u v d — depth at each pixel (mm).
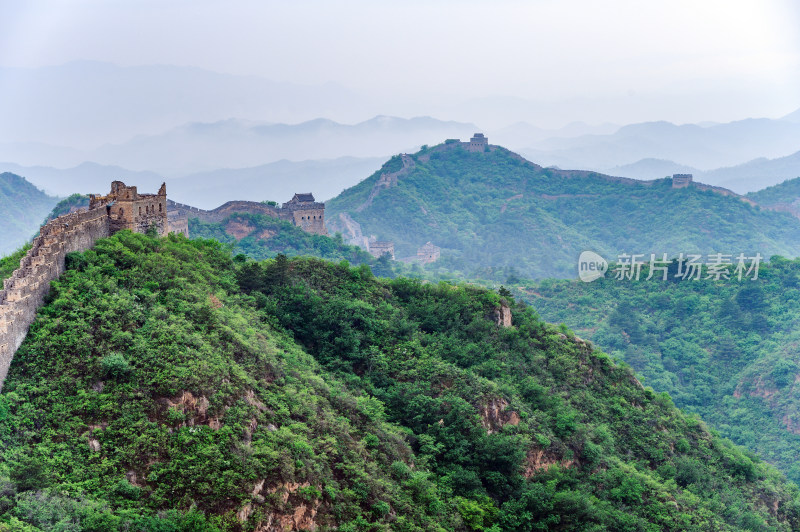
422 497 79250
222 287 97750
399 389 96562
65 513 55719
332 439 75750
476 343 115125
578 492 91562
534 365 116312
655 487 101938
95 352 68625
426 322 114938
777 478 127062
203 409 68312
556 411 106000
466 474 86562
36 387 64625
